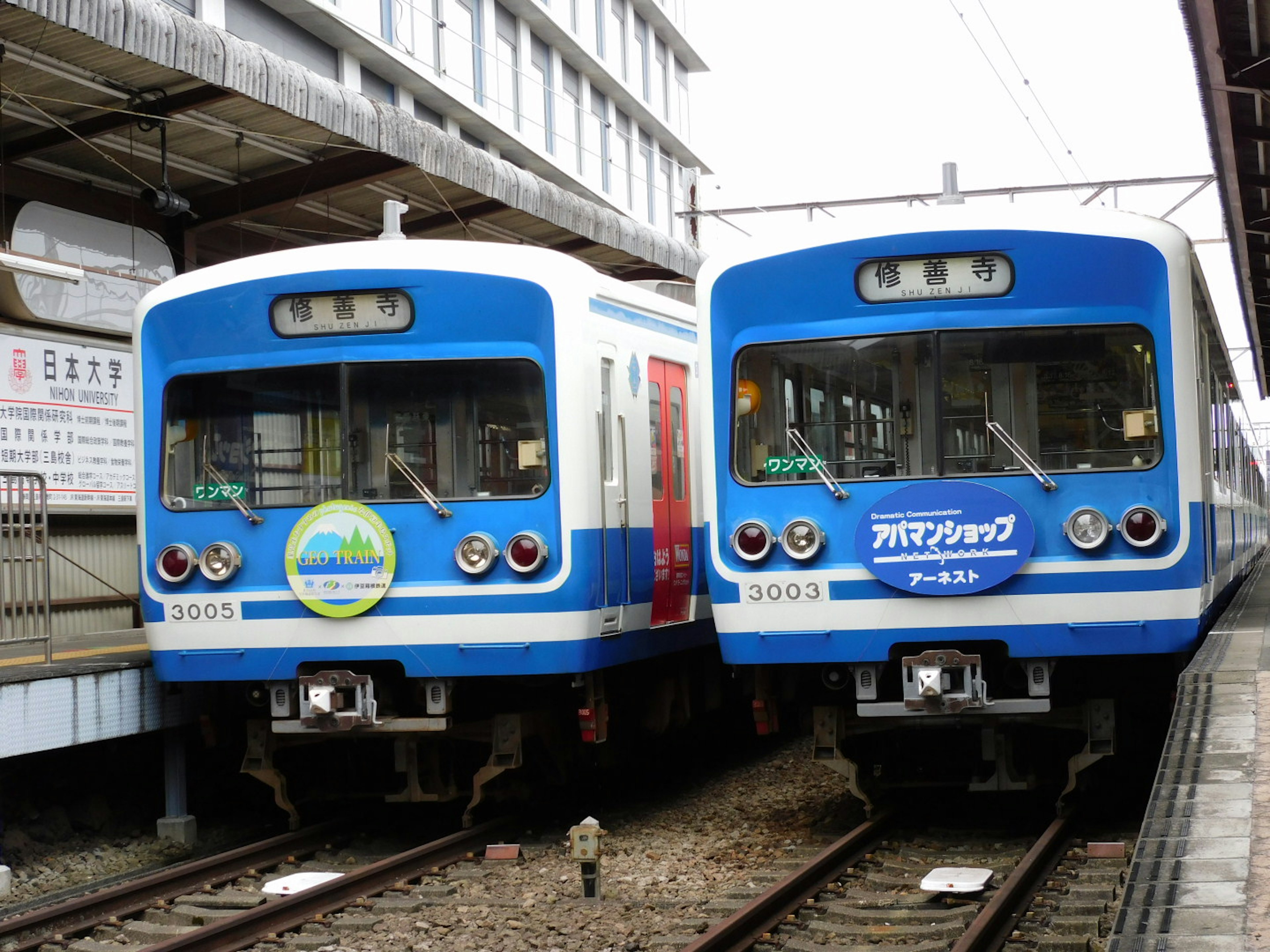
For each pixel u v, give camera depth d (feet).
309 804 32.91
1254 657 26.66
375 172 40.75
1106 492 25.18
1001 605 25.23
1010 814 29.35
